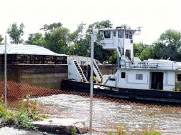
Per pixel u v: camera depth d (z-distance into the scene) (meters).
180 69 20.22
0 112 9.19
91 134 7.19
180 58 50.91
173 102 17.53
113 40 24.22
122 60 22.58
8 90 18.98
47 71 24.80
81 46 53.00
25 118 8.45
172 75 19.36
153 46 54.12
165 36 52.22
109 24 52.81
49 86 24.97
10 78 22.56
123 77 21.72
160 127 10.66
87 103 18.02
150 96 18.50
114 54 46.16
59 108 15.49
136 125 11.01
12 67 22.41
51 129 7.86
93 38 7.05
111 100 19.83
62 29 55.19
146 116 13.24
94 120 11.30
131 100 19.39
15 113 9.62
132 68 20.97
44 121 8.55
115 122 11.45
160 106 17.14
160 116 13.23
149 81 20.27
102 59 48.09
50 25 62.66
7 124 8.51
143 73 20.55
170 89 19.42
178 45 52.44
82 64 32.28
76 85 24.91
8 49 24.58
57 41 55.25
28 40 72.06
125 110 15.23
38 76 23.73
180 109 15.73
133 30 24.81
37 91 22.00
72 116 12.16
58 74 26.28
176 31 52.78
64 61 27.81
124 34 23.83
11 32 64.62
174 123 11.56
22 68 22.22
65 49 54.31
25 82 22.39
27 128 8.05
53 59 26.23
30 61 23.52
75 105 16.97
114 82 22.20
